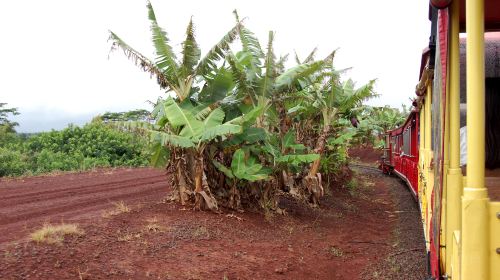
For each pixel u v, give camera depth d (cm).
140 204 1047
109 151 2459
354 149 4334
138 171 2073
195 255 754
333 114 1406
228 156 1102
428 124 709
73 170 2106
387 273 795
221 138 1052
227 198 1104
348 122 1867
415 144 1452
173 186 1080
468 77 262
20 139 2738
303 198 1397
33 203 1127
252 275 724
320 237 1051
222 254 786
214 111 994
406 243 1005
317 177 1409
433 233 424
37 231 745
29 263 602
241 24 998
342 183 1931
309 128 1541
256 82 1095
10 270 574
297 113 1427
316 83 1376
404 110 3572
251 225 1005
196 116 984
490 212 257
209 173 1086
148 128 928
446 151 348
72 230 759
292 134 1280
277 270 765
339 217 1313
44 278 569
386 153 2933
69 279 581
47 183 1560
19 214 971
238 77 1057
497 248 255
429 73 539
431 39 428
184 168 1034
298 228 1091
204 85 1088
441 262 358
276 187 1180
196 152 987
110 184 1536
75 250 676
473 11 260
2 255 621
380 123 3086
